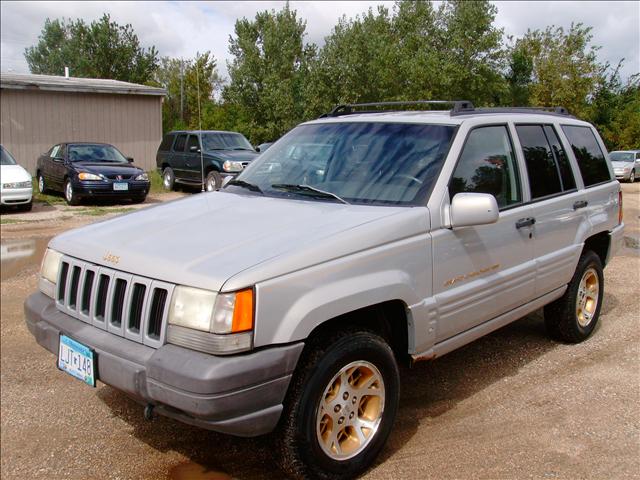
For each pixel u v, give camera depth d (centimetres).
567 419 381
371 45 3384
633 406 396
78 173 1513
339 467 308
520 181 425
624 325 559
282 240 302
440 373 459
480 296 380
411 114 428
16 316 630
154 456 358
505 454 342
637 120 3728
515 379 444
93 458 358
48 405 429
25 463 355
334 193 375
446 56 3453
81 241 343
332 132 430
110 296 305
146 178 1597
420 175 366
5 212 1414
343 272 300
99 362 299
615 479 316
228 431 271
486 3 3488
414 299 335
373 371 322
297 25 3762
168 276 283
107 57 4544
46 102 2088
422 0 3575
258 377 269
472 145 389
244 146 1762
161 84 4738
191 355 268
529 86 4197
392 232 325
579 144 516
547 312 504
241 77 3738
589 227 493
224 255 289
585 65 3938
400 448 352
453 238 358
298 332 279
